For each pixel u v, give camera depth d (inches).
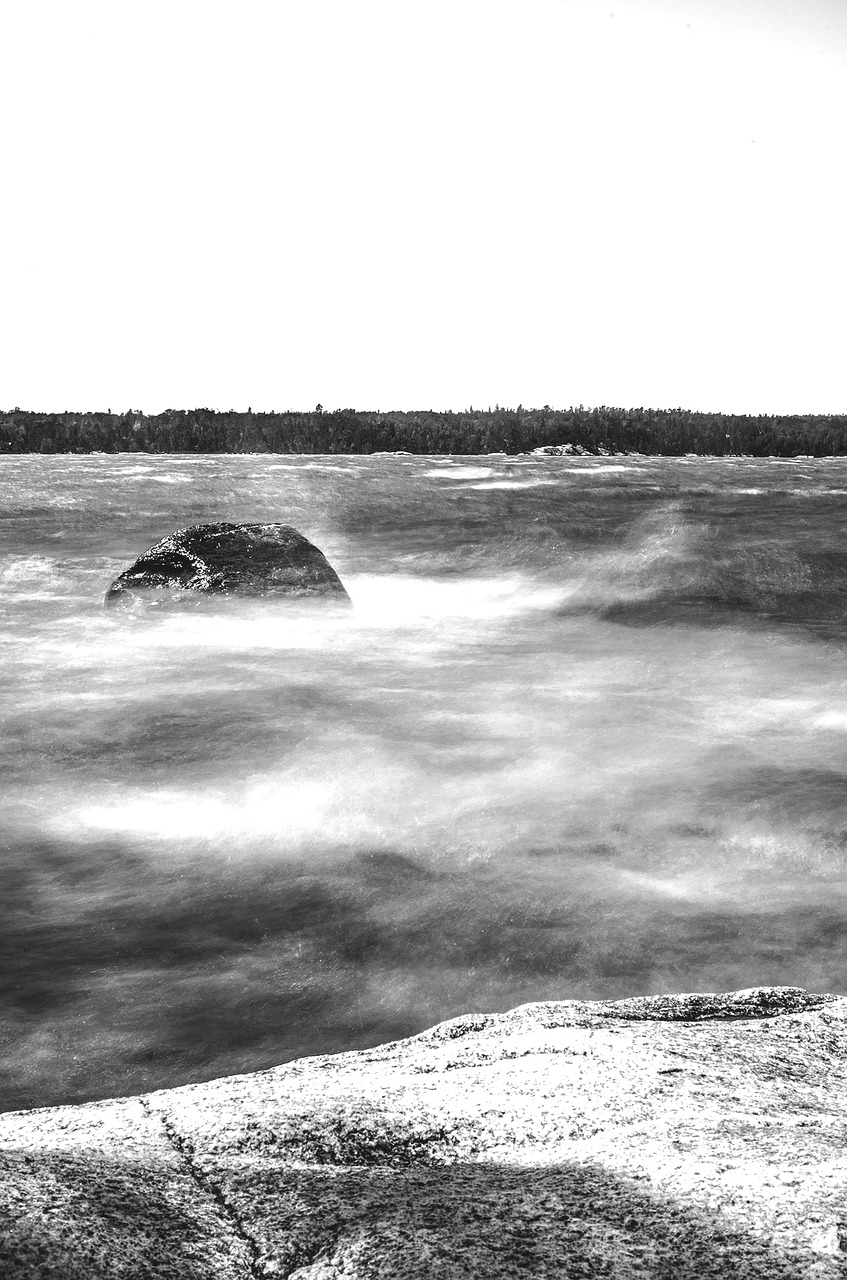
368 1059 82.7
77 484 1435.8
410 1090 70.7
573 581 759.1
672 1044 78.7
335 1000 166.1
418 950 182.4
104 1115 69.6
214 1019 159.5
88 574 721.6
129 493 1348.4
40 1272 45.1
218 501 1306.6
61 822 250.1
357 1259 47.7
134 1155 60.7
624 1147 58.7
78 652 495.2
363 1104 67.7
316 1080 74.7
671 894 205.9
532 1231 49.5
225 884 211.3
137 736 337.4
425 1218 50.9
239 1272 48.3
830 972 174.4
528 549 939.3
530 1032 84.8
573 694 414.3
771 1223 49.5
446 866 220.7
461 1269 45.9
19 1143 65.3
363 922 193.5
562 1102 65.9
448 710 382.0
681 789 278.2
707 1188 52.9
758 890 208.2
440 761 306.8
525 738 337.7
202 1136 63.7
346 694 411.2
